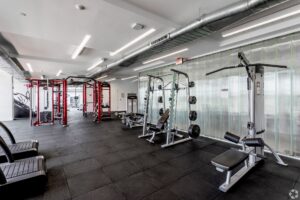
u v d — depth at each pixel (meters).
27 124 7.08
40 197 1.95
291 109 3.23
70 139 4.59
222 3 2.34
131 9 2.37
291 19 2.84
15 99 9.66
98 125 6.83
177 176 2.47
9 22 2.73
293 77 3.21
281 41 3.36
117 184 2.25
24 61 5.77
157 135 5.01
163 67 6.67
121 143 4.20
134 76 9.95
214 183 2.28
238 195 2.02
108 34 3.30
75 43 3.84
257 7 1.79
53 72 8.34
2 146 2.34
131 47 4.16
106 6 2.27
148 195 2.01
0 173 1.85
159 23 2.80
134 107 11.07
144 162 2.99
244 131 3.97
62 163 2.94
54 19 2.64
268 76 3.54
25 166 2.28
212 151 3.60
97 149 3.72
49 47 4.50
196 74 5.20
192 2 2.32
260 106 2.98
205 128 4.92
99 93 7.97
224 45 3.93
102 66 6.80
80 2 2.17
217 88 4.58
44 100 10.42
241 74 4.05
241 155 2.41
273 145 3.46
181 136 4.76
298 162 2.96
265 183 2.28
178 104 5.83
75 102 15.58
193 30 2.48
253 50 3.79
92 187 2.17
